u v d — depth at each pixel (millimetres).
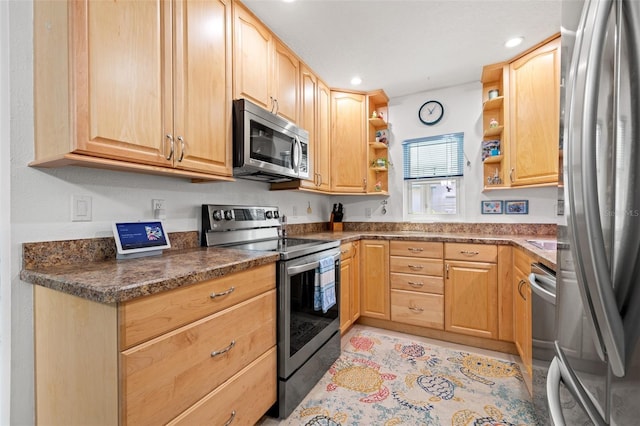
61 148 1076
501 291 2275
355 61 2494
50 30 1109
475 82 2949
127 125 1195
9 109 1123
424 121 3164
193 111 1479
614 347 473
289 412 1599
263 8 1843
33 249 1165
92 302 923
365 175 3117
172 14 1382
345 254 2496
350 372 2016
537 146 2279
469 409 1631
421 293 2566
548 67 2205
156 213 1644
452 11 1865
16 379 1118
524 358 1893
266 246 1909
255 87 1905
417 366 2092
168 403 991
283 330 1569
